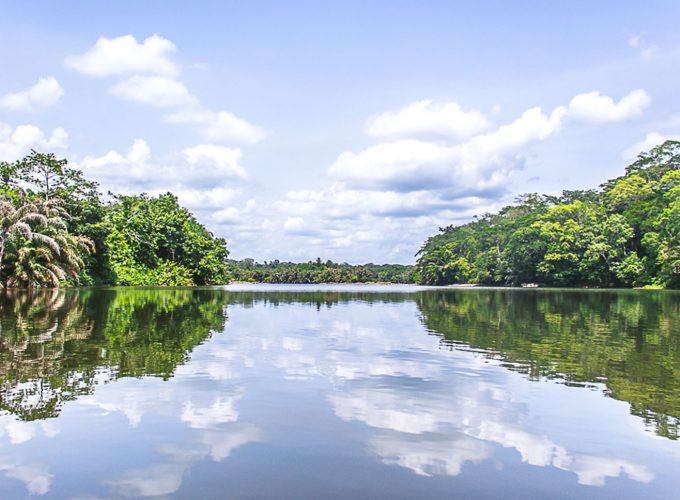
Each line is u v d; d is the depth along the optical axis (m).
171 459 5.29
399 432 6.19
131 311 22.31
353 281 152.38
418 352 11.89
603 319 20.33
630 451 5.66
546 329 16.73
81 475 4.90
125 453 5.43
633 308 27.00
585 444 5.86
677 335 15.06
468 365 10.28
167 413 6.79
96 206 60.66
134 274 68.25
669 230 66.94
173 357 10.80
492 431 6.25
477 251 111.19
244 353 11.48
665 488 4.79
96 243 60.16
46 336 13.73
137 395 7.64
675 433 6.23
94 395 7.61
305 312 24.14
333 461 5.30
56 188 57.12
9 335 13.84
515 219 104.25
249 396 7.70
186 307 25.94
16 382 8.33
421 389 8.24
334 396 7.76
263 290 63.53
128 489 4.62
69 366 9.66
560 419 6.74
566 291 58.31
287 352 11.73
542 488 4.76
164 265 74.12
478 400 7.61
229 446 5.66
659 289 64.25
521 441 5.93
